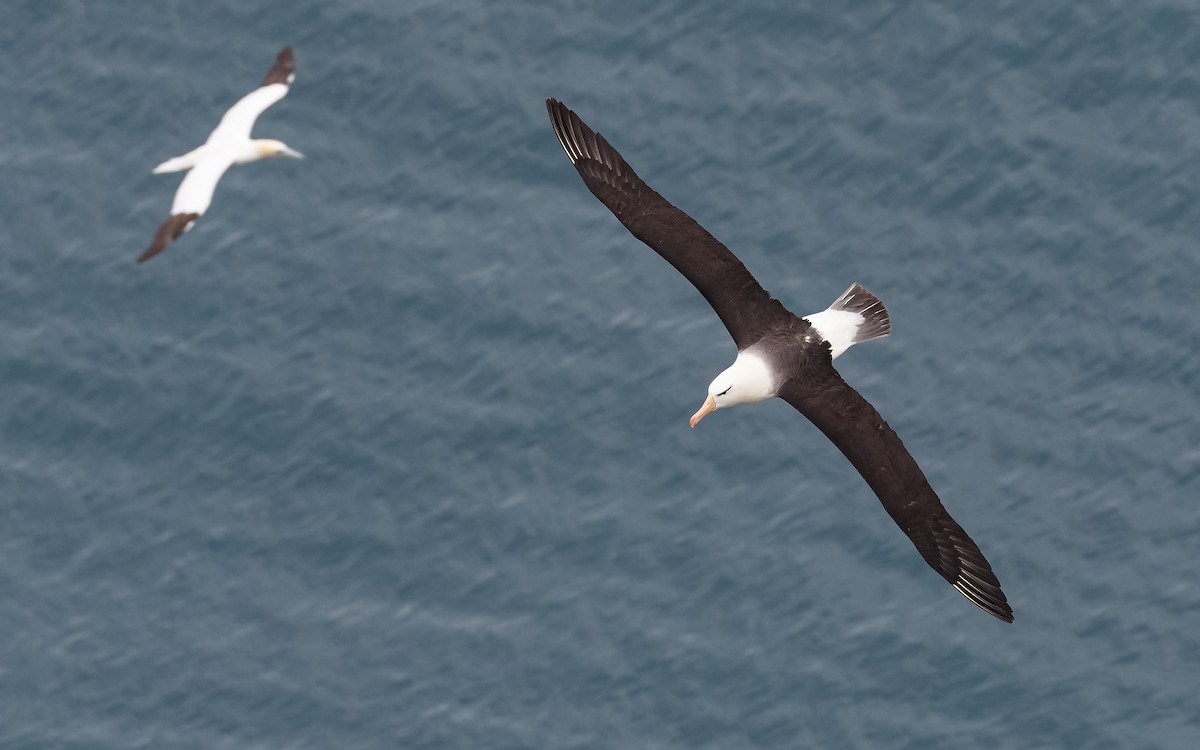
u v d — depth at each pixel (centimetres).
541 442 5175
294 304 5509
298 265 5575
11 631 4991
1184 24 5794
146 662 4903
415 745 4694
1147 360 5253
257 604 4991
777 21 5919
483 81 5859
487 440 5194
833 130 5697
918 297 5403
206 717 4800
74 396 5384
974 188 5572
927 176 5600
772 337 2917
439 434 5219
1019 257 5453
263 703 4809
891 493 2814
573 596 4900
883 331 2962
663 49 5884
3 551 5134
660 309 5394
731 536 4978
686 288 5444
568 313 5403
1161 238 5450
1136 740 4622
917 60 5816
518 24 5975
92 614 5009
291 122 5834
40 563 5109
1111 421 5153
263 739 4744
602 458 5138
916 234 5509
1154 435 5116
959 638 4791
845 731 4653
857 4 5931
